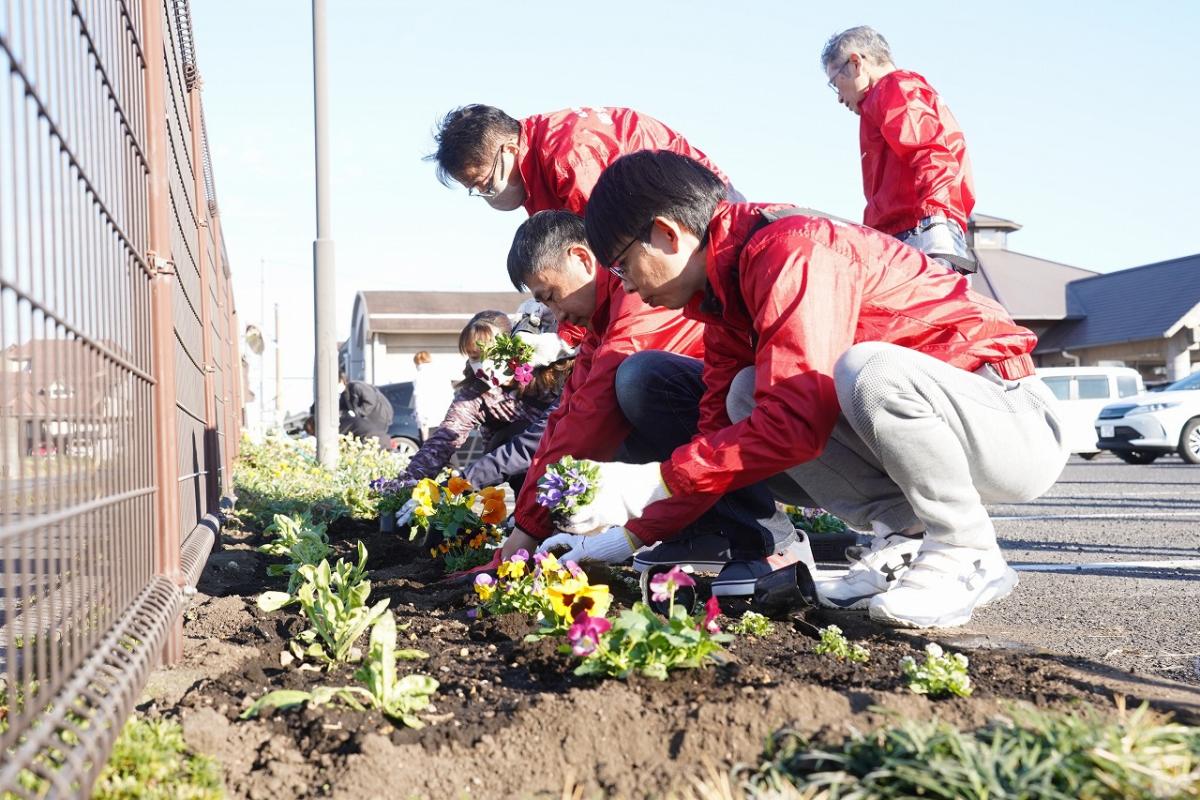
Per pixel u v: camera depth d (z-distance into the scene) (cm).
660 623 227
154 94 256
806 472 336
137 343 238
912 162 530
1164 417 1720
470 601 324
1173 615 371
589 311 380
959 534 292
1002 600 407
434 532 479
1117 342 3469
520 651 253
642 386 359
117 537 204
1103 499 1014
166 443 257
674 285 292
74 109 175
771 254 278
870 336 294
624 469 292
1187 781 157
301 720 204
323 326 1170
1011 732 178
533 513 361
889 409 276
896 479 291
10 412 138
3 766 127
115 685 175
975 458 291
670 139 427
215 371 761
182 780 172
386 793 175
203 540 401
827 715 197
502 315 584
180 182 517
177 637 246
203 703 214
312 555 389
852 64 547
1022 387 302
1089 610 383
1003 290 3906
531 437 509
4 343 133
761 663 248
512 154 418
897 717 190
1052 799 152
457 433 562
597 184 290
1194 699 229
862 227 299
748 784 170
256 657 257
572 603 252
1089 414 1981
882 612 287
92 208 190
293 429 2550
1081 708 208
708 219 286
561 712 200
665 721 198
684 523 291
